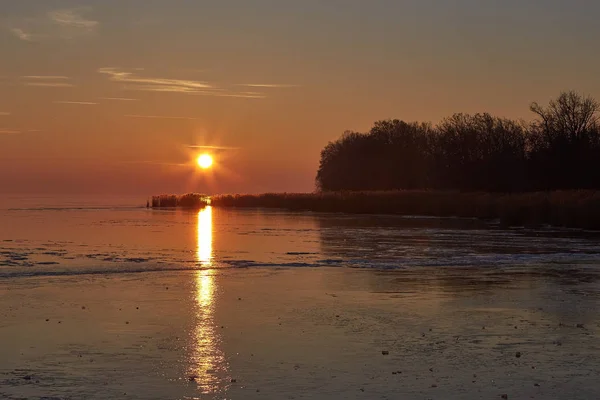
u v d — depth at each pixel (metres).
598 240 52.44
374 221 82.19
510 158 104.94
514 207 73.75
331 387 14.88
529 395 14.38
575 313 22.91
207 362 16.77
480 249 45.59
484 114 120.50
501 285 29.28
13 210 127.31
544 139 102.62
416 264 37.22
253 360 16.97
